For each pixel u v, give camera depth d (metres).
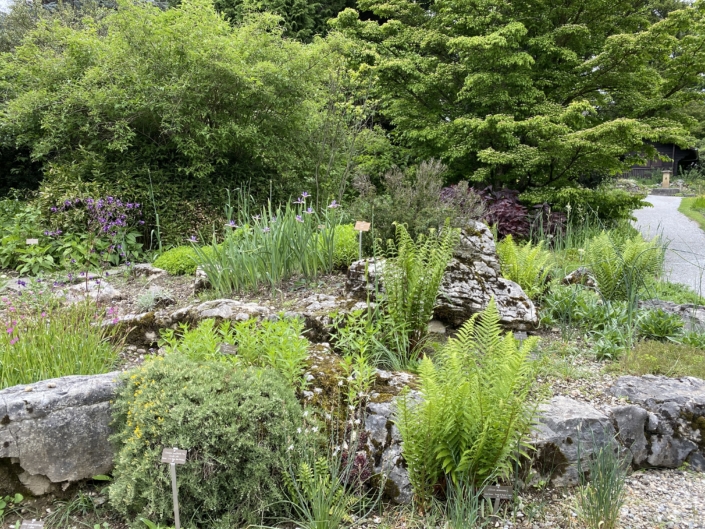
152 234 7.60
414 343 3.74
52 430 2.58
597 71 10.48
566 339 4.40
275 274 4.88
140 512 2.43
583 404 3.18
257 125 8.61
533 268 5.21
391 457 2.69
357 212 5.52
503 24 10.59
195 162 7.84
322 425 2.75
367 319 3.78
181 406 2.41
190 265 6.34
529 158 9.78
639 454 3.09
